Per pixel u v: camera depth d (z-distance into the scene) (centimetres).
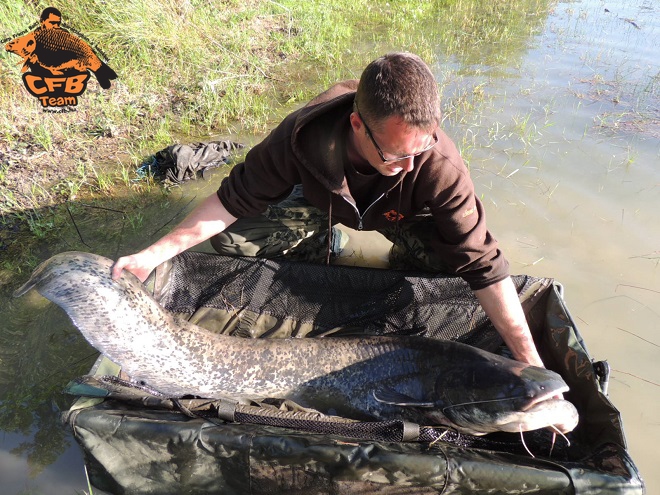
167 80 636
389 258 395
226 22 773
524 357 280
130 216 445
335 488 232
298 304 343
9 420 289
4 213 441
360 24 881
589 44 776
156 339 290
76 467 267
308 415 260
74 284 274
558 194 456
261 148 295
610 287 369
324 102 276
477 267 278
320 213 359
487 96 621
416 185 277
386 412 297
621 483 214
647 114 571
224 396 301
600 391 253
